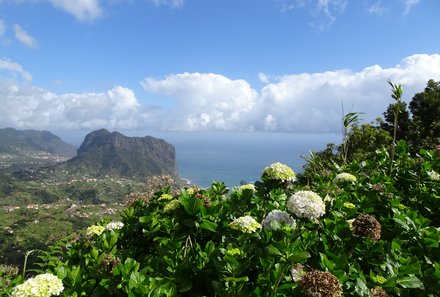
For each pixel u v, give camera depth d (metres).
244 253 3.20
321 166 6.73
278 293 2.86
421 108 33.47
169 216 4.08
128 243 4.43
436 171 6.50
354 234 3.42
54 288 3.08
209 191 5.73
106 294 3.09
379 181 5.74
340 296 2.59
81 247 4.26
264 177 4.53
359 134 21.73
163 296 2.87
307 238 3.47
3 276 4.52
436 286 3.08
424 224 3.99
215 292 2.91
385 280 2.99
